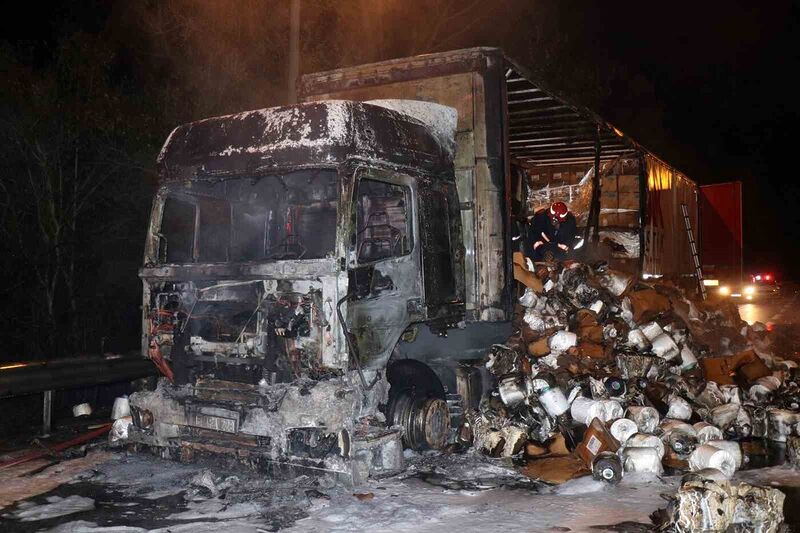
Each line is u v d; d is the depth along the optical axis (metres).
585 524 4.85
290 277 5.54
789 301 28.72
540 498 5.43
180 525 4.90
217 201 6.69
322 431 5.42
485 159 6.97
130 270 13.89
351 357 5.55
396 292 6.05
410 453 6.37
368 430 5.69
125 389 9.84
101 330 13.70
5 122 12.35
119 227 13.84
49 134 12.78
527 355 7.32
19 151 12.76
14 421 9.16
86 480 5.96
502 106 7.07
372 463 5.91
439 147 6.72
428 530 4.76
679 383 7.61
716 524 4.46
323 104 5.81
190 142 6.28
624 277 8.40
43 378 7.49
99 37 12.70
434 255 6.46
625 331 7.65
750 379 8.37
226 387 5.82
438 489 5.64
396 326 6.02
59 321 13.38
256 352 5.70
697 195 17.05
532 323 7.50
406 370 6.37
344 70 7.75
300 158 5.71
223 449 5.75
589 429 6.07
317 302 5.48
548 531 4.73
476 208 6.96
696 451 6.04
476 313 6.89
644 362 7.35
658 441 6.11
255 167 5.89
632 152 11.69
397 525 4.85
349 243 5.53
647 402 7.00
